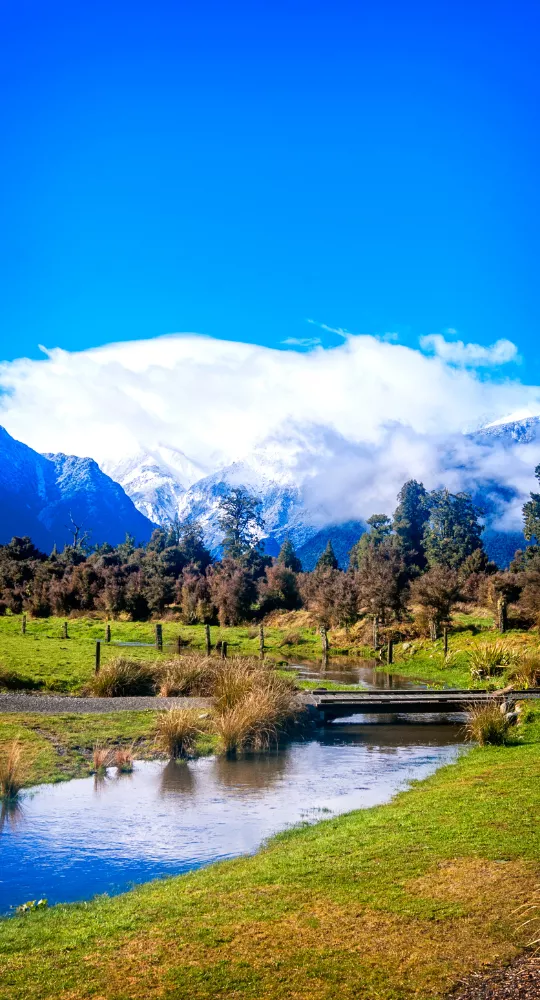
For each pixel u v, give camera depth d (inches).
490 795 500.4
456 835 410.3
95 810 523.2
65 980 267.0
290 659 1781.5
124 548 4877.0
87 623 2470.5
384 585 2150.6
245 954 280.1
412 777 624.1
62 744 709.9
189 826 484.1
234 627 2591.0
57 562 3725.4
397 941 283.6
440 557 4237.2
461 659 1439.5
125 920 321.4
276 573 2979.8
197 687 1021.8
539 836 397.1
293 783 604.4
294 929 299.9
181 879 380.8
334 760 700.0
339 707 944.3
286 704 866.8
